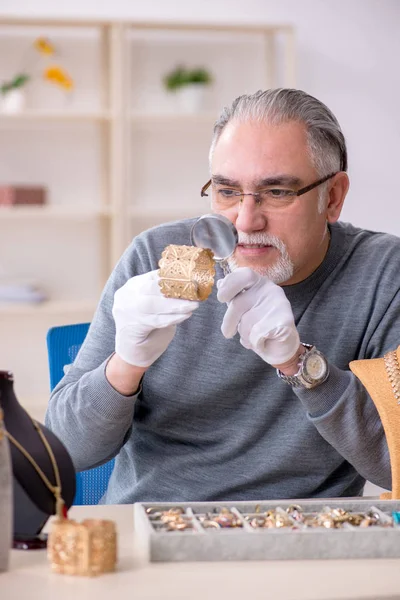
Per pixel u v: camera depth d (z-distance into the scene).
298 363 1.72
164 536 1.25
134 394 1.75
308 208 1.84
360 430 1.75
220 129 1.88
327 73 5.85
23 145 5.61
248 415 1.95
